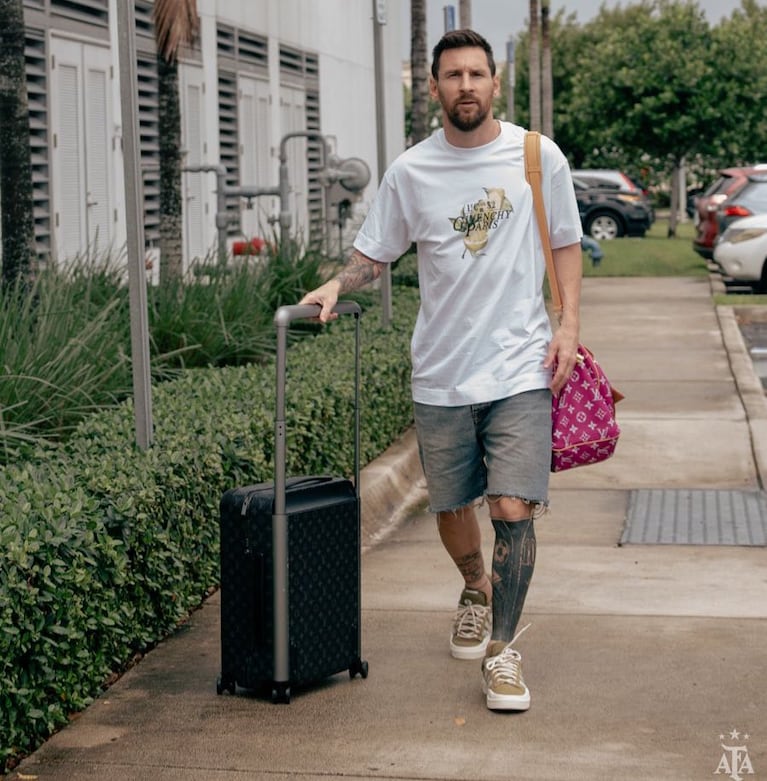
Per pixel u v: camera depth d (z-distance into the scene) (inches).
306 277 446.9
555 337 181.2
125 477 197.8
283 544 178.7
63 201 494.9
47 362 265.7
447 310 181.5
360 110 1087.6
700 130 1390.3
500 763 163.0
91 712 179.8
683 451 364.2
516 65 2134.6
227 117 726.5
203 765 163.3
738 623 217.2
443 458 185.6
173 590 209.3
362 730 173.5
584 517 296.0
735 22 1406.3
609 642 207.9
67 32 496.7
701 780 157.6
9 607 156.1
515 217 179.6
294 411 267.3
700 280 863.1
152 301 354.6
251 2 772.6
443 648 205.6
